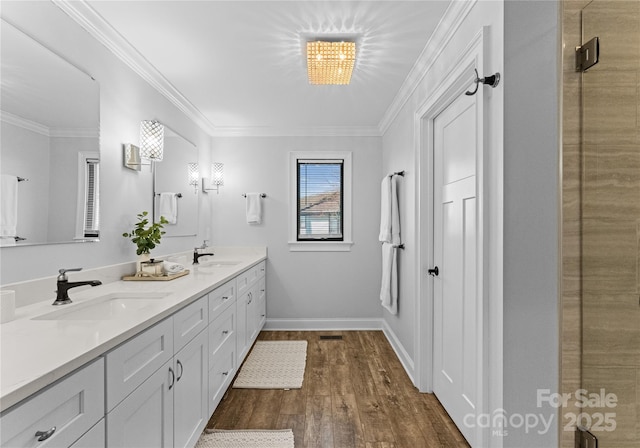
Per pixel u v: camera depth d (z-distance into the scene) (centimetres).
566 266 109
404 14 191
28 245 151
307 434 202
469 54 167
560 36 109
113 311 169
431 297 253
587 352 108
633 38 101
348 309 413
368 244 413
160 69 259
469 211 192
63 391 85
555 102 113
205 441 194
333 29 206
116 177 221
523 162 124
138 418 122
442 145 237
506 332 130
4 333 108
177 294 169
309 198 421
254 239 412
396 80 278
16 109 146
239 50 231
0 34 139
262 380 272
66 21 177
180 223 321
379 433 203
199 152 374
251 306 321
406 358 297
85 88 187
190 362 170
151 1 180
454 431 205
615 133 103
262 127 409
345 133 413
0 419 69
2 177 140
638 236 100
